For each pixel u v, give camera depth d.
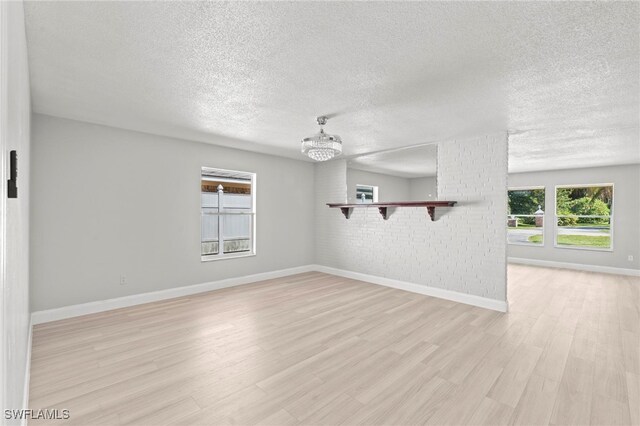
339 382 2.28
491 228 4.04
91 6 1.59
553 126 3.69
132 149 4.01
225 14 1.65
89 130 3.68
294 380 2.30
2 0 0.86
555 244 7.01
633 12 1.61
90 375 2.34
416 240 4.80
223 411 1.96
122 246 3.94
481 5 1.58
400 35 1.85
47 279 3.41
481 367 2.50
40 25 1.76
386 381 2.30
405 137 4.31
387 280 5.15
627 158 5.61
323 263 6.23
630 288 5.09
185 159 4.50
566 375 2.38
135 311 3.78
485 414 1.95
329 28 1.78
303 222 6.16
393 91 2.70
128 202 3.98
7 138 1.00
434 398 2.10
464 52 2.04
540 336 3.12
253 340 2.98
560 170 6.94
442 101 2.92
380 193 7.04
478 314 3.77
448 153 4.47
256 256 5.41
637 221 6.11
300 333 3.16
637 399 2.09
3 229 0.91
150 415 1.91
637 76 2.36
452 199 4.41
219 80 2.49
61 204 3.50
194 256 4.61
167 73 2.37
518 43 1.93
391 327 3.34
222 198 5.55
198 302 4.17
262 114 3.32
